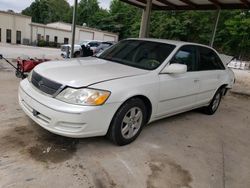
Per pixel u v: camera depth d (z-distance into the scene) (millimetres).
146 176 2582
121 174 2562
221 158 3184
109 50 4277
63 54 14945
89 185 2338
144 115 3312
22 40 31172
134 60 3711
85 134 2684
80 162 2688
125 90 2877
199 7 9156
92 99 2645
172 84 3555
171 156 3061
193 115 4934
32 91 2924
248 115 5496
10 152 2730
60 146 2975
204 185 2557
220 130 4230
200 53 4309
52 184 2293
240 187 2600
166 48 3793
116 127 2934
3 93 4766
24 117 3686
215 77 4652
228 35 33219
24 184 2250
